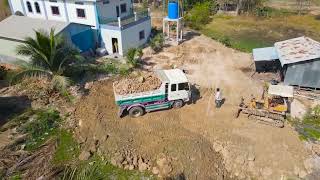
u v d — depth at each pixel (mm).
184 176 17203
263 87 26188
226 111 22719
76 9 33125
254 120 21500
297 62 24625
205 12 47781
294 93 25156
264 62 30109
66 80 23984
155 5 54469
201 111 22797
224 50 34906
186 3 51062
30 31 30578
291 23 47344
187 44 36625
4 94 25016
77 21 34031
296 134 20078
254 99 22562
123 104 21156
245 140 19500
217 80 27625
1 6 43750
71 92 25141
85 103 23672
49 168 17641
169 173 17328
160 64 30656
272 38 40625
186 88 22156
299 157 18234
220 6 53375
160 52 34031
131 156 18453
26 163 18000
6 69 30078
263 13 51156
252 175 17594
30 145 19531
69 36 30891
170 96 22062
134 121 21547
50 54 23750
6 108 23125
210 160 18125
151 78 22219
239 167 17938
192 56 32812
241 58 32656
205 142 19453
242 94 25156
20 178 16906
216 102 22953
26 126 20938
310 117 21938
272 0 61625
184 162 17859
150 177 17297
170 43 36625
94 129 20688
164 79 21656
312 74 24859
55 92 25094
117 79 27406
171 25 41438
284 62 24812
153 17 48438
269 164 18000
